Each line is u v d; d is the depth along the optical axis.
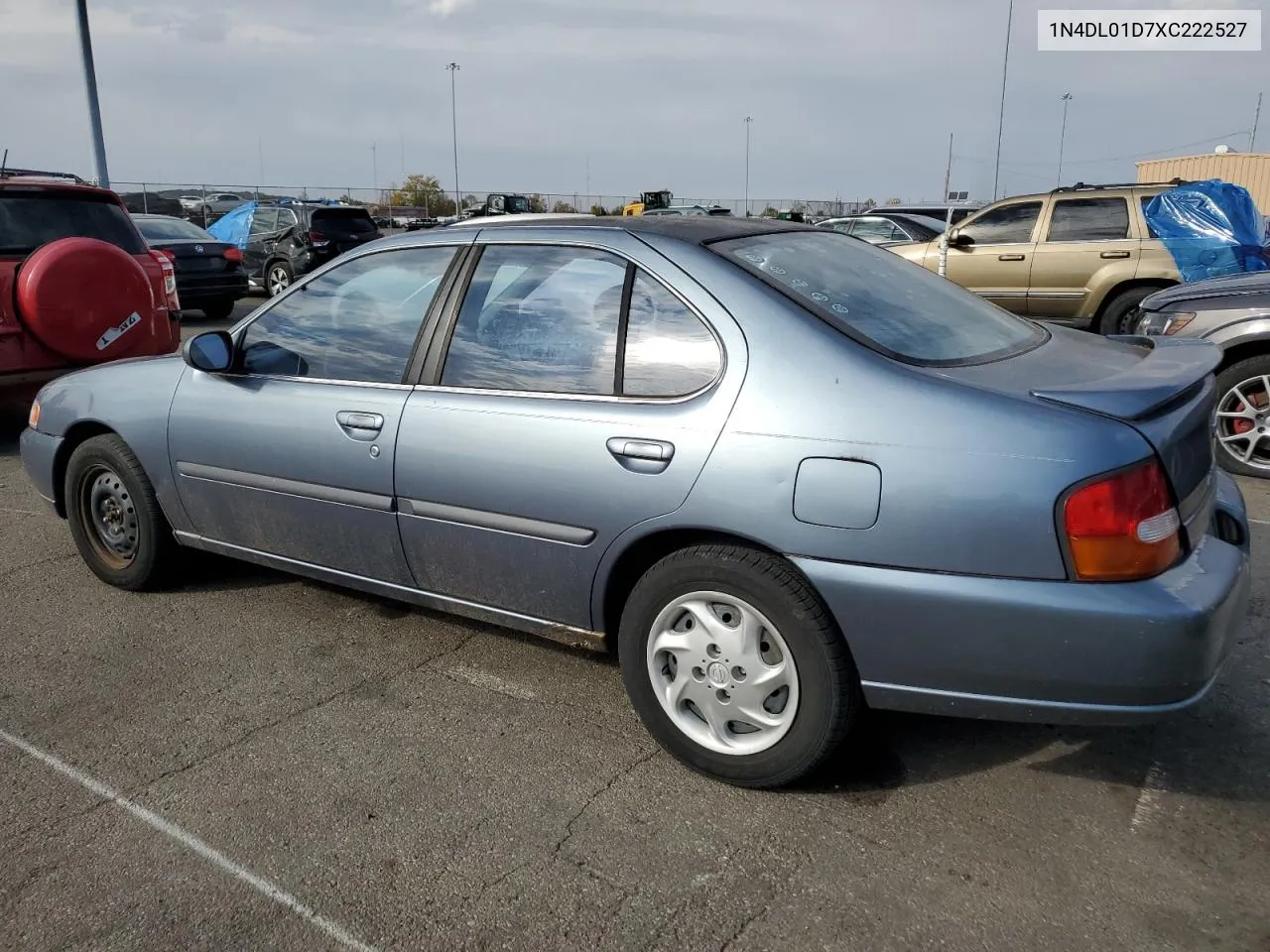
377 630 4.14
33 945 2.40
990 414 2.53
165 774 3.11
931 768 3.05
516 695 3.58
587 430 3.03
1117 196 10.16
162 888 2.59
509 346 3.31
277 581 4.68
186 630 4.17
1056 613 2.44
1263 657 3.70
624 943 2.37
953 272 10.92
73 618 4.31
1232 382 6.04
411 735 3.31
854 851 2.67
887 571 2.59
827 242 3.56
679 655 2.96
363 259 3.79
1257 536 5.04
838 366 2.72
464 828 2.81
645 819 2.83
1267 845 2.66
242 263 16.33
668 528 2.89
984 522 2.48
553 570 3.18
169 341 8.13
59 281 6.90
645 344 3.02
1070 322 10.47
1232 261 9.58
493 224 3.53
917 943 2.34
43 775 3.11
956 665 2.58
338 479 3.63
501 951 2.35
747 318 2.86
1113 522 2.41
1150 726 3.27
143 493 4.35
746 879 2.57
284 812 2.90
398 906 2.50
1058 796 2.90
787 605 2.71
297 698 3.58
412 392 3.47
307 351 3.84
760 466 2.72
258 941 2.40
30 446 4.75
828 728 2.75
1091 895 2.48
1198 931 2.35
